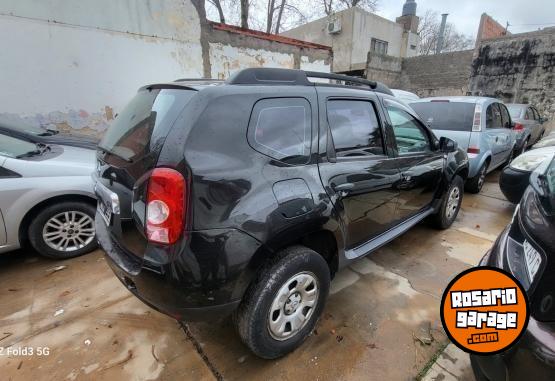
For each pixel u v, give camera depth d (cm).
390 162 253
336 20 1827
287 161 179
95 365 189
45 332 213
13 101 453
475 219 414
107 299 247
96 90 517
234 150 159
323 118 204
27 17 442
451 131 470
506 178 406
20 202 270
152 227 150
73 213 301
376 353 198
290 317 189
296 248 184
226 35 665
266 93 178
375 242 256
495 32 1468
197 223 146
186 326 221
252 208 158
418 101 531
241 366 189
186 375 183
